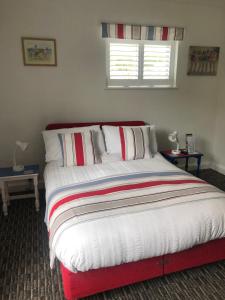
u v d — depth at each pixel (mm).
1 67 2969
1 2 2805
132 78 3518
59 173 2537
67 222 1646
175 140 3484
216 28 3666
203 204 1854
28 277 1889
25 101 3152
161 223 1668
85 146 2791
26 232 2455
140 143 2967
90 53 3225
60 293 1746
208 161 4262
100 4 3104
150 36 3330
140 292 1759
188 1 3363
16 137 3229
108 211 1731
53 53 3094
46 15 2971
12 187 3346
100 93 3396
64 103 3297
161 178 2311
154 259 1718
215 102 3998
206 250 1858
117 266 1634
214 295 1734
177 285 1820
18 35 2934
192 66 3699
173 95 3736
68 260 1493
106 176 2406
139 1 3225
